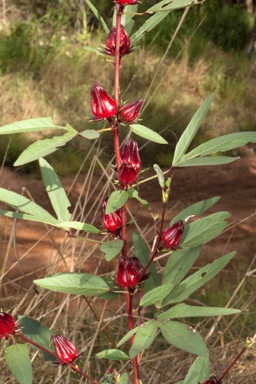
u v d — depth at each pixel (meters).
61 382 3.70
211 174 11.89
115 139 1.89
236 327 5.06
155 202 10.41
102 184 10.90
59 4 16.52
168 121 12.81
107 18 16.12
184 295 1.92
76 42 15.74
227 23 17.02
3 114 12.65
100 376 3.85
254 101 14.58
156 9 1.82
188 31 15.77
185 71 14.67
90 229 1.94
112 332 4.76
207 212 9.96
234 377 3.89
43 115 12.80
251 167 12.30
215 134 13.52
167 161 12.14
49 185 2.04
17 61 13.89
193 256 1.99
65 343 2.00
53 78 13.67
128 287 1.95
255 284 6.17
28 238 7.80
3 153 11.25
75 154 11.63
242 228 8.80
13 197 1.96
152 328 1.72
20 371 1.82
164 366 4.09
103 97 1.85
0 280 4.11
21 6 17.33
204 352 1.63
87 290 1.93
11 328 1.92
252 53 16.36
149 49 15.20
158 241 1.94
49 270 4.21
